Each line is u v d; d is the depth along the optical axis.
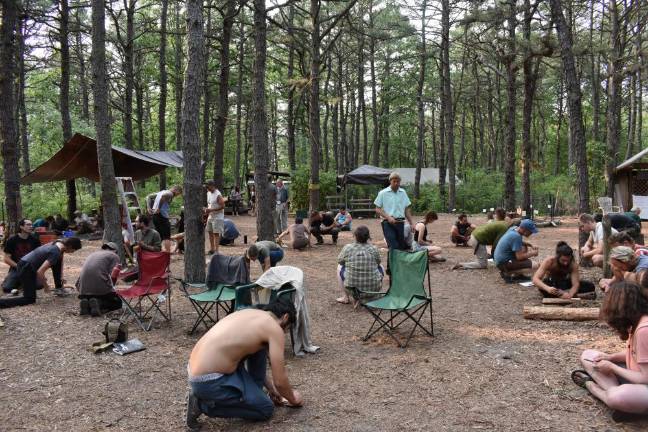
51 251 7.22
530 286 7.68
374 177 24.86
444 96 27.34
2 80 11.18
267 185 10.01
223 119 18.38
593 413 3.59
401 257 5.78
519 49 14.38
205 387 3.32
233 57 25.52
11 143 11.40
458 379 4.28
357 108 38.94
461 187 29.33
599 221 8.64
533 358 4.70
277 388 3.62
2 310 6.71
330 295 7.56
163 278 6.07
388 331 5.50
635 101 28.39
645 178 19.09
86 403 3.99
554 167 42.41
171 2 24.02
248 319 3.54
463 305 6.80
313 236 14.60
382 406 3.82
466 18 15.64
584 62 28.09
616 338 5.16
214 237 10.75
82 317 6.38
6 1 11.10
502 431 3.39
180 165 15.37
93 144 13.11
